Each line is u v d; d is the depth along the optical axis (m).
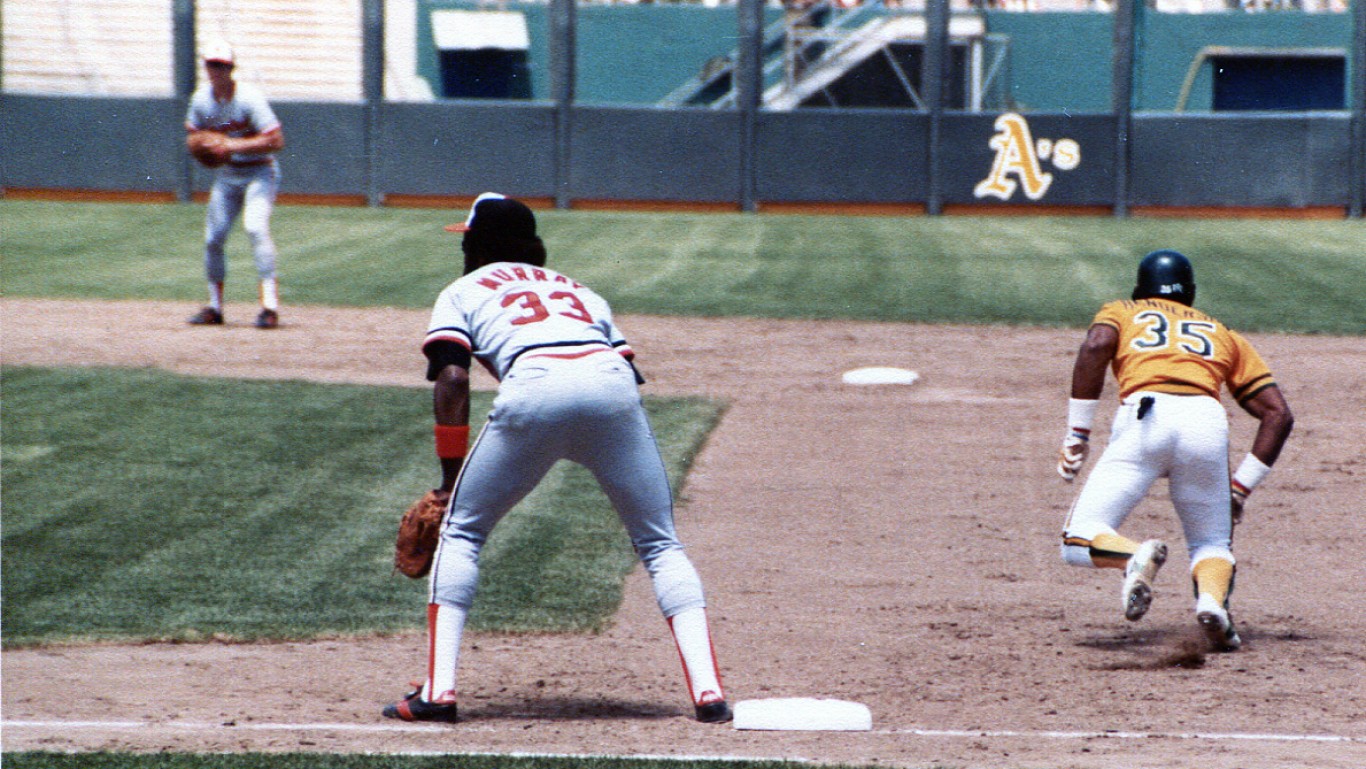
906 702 19.12
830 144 93.50
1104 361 21.41
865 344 51.22
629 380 17.59
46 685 19.81
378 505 30.52
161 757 15.52
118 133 92.44
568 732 17.38
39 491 30.89
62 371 43.03
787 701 18.11
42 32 102.44
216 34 104.25
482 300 17.86
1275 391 21.38
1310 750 16.22
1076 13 106.75
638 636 23.09
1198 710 18.45
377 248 75.00
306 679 20.41
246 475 32.56
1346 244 77.94
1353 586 25.56
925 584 25.91
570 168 93.50
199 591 25.00
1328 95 111.88
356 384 42.59
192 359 45.75
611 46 106.88
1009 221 90.12
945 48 92.50
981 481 33.56
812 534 29.25
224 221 51.34
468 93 108.38
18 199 92.94
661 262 70.88
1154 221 90.62
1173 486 21.09
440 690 17.84
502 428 17.28
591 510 30.84
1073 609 24.36
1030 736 17.05
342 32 105.50
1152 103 111.69
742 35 92.75
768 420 39.53
